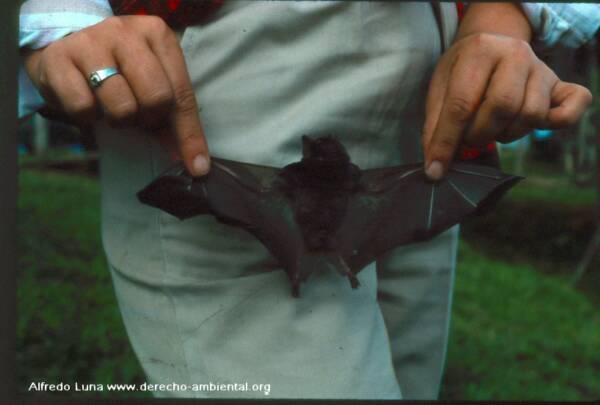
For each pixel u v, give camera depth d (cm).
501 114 65
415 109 76
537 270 366
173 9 69
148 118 63
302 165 68
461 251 388
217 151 71
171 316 74
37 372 160
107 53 61
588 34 78
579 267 357
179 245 73
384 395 71
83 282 237
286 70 70
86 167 497
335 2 69
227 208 67
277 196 68
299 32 70
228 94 70
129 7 69
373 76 71
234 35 69
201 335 72
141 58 61
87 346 180
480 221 444
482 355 223
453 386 194
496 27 75
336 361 70
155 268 74
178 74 63
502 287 320
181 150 65
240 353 71
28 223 303
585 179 420
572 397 194
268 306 71
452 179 70
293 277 66
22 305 200
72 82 61
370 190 69
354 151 73
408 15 71
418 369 92
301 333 70
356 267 68
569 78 81
